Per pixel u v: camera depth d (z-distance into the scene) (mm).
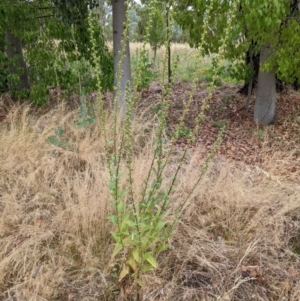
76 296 2148
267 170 3559
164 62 1951
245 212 2855
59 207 2811
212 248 2463
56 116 4355
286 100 6137
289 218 2842
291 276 2332
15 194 2881
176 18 4316
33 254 2289
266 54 4523
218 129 4898
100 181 2891
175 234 2516
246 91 6371
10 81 5141
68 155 3518
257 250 2477
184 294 2143
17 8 4641
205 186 3057
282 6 3500
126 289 2164
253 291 2211
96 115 4219
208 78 7539
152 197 2059
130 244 2092
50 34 5004
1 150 3455
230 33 3670
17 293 2102
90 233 2533
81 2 4434
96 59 1857
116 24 4352
